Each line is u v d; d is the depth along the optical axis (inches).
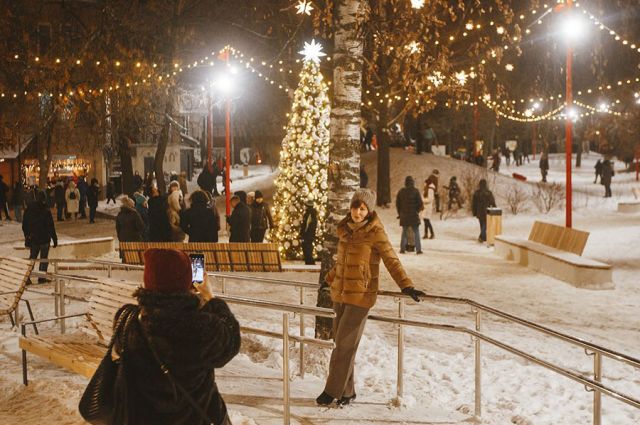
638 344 419.8
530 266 711.7
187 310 136.9
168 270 137.5
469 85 807.7
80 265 642.8
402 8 457.4
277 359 337.7
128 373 136.4
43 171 1084.5
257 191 737.0
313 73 742.5
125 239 655.8
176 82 1305.4
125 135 1400.1
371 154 1581.0
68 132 1262.3
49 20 1262.3
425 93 666.8
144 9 1267.2
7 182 1514.5
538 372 351.3
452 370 350.9
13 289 374.9
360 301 254.8
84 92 988.6
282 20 1179.9
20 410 249.8
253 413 251.0
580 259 627.8
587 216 1159.6
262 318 451.2
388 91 1194.6
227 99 881.5
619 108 1721.2
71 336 285.9
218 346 138.6
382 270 698.8
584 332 447.8
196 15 1323.8
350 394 268.1
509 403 299.0
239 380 291.6
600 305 529.7
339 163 348.2
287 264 713.0
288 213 745.0
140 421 136.1
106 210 1480.1
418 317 476.4
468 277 654.5
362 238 256.1
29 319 419.8
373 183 1413.6
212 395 142.6
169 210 709.3
